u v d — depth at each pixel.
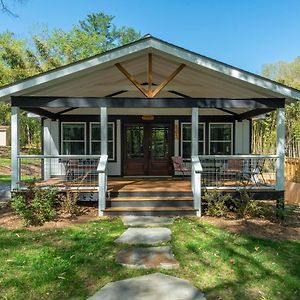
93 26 45.00
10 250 5.35
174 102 8.32
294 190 11.88
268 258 5.12
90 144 12.65
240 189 8.19
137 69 9.37
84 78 8.74
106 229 6.66
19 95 8.56
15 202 7.28
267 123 18.31
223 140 12.90
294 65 36.97
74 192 8.30
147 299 3.78
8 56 29.50
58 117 12.48
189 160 12.79
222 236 6.16
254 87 8.48
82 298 3.81
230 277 4.44
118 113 12.57
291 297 3.93
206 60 7.83
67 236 6.11
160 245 5.64
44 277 4.32
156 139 12.98
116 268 4.66
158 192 8.57
